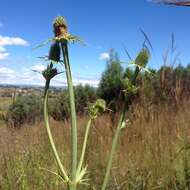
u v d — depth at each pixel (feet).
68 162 4.18
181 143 3.83
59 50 1.39
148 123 4.84
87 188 3.31
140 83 4.75
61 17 1.37
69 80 1.36
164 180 3.32
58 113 6.61
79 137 5.10
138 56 1.51
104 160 3.99
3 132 5.09
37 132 5.73
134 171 3.53
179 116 4.96
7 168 3.91
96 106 1.55
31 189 3.60
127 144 4.61
